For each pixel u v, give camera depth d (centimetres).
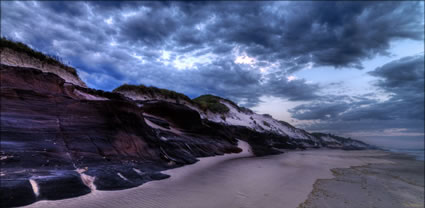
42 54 1338
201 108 3394
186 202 646
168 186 804
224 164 1562
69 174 634
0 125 685
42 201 493
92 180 667
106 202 562
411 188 1327
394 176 1775
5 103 761
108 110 1109
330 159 2847
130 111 1254
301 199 821
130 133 1161
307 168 1756
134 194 654
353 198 930
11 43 1166
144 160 1091
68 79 1446
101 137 973
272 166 1702
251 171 1356
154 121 1739
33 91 882
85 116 991
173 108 2097
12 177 528
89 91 1411
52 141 776
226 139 2670
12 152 629
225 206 647
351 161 2792
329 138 10006
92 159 828
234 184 954
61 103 948
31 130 753
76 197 552
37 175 579
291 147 4984
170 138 1598
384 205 888
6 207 433
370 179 1500
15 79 880
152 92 2691
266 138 4453
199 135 2167
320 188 1057
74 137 864
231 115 4500
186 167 1244
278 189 941
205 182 938
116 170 802
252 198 767
